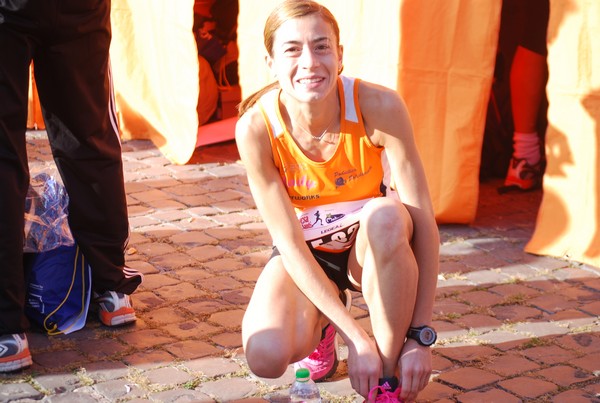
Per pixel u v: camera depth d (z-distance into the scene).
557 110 4.49
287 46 2.68
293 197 2.94
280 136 2.83
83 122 3.42
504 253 4.61
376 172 2.93
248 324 2.83
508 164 5.76
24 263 3.64
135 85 6.32
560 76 4.44
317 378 3.26
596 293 4.15
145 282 4.14
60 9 3.17
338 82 2.83
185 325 3.73
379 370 2.75
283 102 2.86
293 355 2.83
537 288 4.20
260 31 5.66
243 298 4.01
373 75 4.89
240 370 3.37
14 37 3.10
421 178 2.90
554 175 4.55
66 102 3.37
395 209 2.76
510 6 6.04
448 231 4.89
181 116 5.89
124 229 3.66
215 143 6.33
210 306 3.91
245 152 2.87
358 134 2.84
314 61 2.65
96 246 3.61
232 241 4.68
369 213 2.76
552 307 3.99
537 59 5.26
